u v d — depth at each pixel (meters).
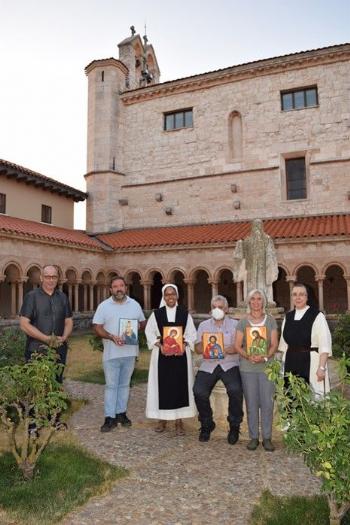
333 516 3.70
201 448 6.12
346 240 18.77
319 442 3.44
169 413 6.58
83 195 27.44
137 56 32.97
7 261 17.62
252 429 6.10
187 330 6.79
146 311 22.41
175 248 21.77
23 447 4.98
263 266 8.72
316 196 24.09
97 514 4.25
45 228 22.00
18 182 22.56
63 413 7.81
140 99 28.84
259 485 4.87
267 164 25.30
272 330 6.15
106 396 6.98
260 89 25.84
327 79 24.38
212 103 27.00
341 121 23.95
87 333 21.00
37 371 4.93
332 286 22.56
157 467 5.41
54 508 4.31
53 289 6.77
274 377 4.16
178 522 4.09
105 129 28.28
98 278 23.41
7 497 4.52
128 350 7.10
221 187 26.31
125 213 28.52
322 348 5.60
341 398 3.72
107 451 5.95
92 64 29.00
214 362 6.45
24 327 6.36
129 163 28.81
